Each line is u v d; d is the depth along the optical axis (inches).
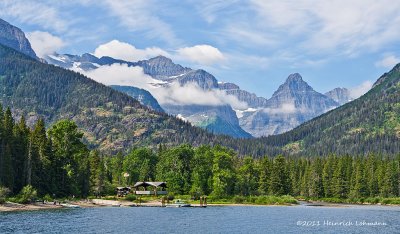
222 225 3777.1
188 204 6446.9
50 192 5866.1
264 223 4005.9
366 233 3415.4
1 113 6107.3
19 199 4990.2
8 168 5191.9
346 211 6048.2
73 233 2962.6
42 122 6127.0
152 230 3309.5
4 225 3198.8
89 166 6948.8
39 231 2974.9
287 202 7628.0
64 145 6555.1
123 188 7539.4
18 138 5674.2
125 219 4045.3
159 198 7258.9
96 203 6117.1
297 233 3358.8
